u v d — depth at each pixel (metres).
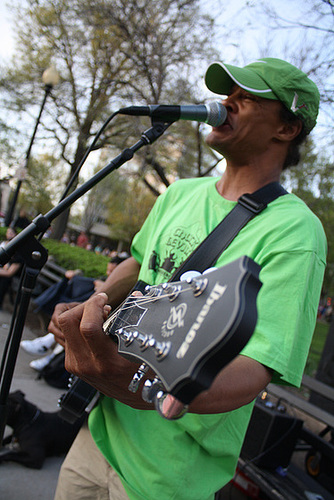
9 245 1.47
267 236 1.17
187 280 0.79
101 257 9.02
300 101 1.32
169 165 7.87
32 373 4.24
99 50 7.61
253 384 0.95
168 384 0.64
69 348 0.99
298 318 1.03
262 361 0.98
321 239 1.17
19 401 2.75
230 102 1.38
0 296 6.30
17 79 9.54
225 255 1.22
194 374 0.60
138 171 8.05
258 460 2.59
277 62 1.35
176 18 6.41
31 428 2.74
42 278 6.95
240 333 0.59
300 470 2.90
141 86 7.21
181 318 0.72
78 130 9.09
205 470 1.21
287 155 1.39
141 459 1.23
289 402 2.94
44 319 5.95
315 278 1.10
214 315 0.64
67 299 4.76
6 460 2.69
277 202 1.26
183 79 6.74
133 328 0.85
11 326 1.62
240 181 1.39
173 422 1.21
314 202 5.86
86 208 33.59
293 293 1.05
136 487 1.23
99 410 1.41
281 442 2.62
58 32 7.79
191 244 1.36
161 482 1.18
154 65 6.52
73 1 6.99
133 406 1.04
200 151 6.65
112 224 30.55
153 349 0.73
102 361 0.92
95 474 1.39
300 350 1.04
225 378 0.91
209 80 1.41
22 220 9.28
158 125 1.55
